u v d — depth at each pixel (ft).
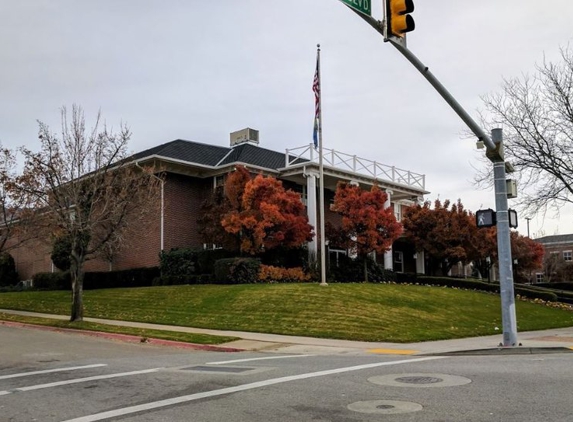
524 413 20.74
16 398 26.35
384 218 102.01
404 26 31.65
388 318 64.39
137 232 87.61
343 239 102.17
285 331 56.95
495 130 45.50
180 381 29.71
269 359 39.45
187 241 102.53
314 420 20.68
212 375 31.42
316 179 107.24
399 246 137.08
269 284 84.02
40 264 131.34
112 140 78.84
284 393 25.59
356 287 83.87
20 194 79.66
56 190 66.13
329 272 101.86
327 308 67.41
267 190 90.63
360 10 31.68
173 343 50.37
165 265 95.76
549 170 80.59
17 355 42.98
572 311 99.60
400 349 46.47
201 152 110.22
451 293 96.07
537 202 82.74
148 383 29.32
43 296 94.53
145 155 104.88
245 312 67.26
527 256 162.09
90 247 84.33
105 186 68.08
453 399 23.41
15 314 77.51
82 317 66.28
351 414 21.36
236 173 92.58
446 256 120.98
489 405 22.16
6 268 133.69
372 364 35.27
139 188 72.02
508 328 44.96
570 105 79.46
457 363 35.19
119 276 102.27
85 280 102.68
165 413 22.43
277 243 91.76
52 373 33.78
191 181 105.29
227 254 94.68
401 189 124.98
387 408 22.12
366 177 113.80
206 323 62.90
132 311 73.56
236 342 50.83
